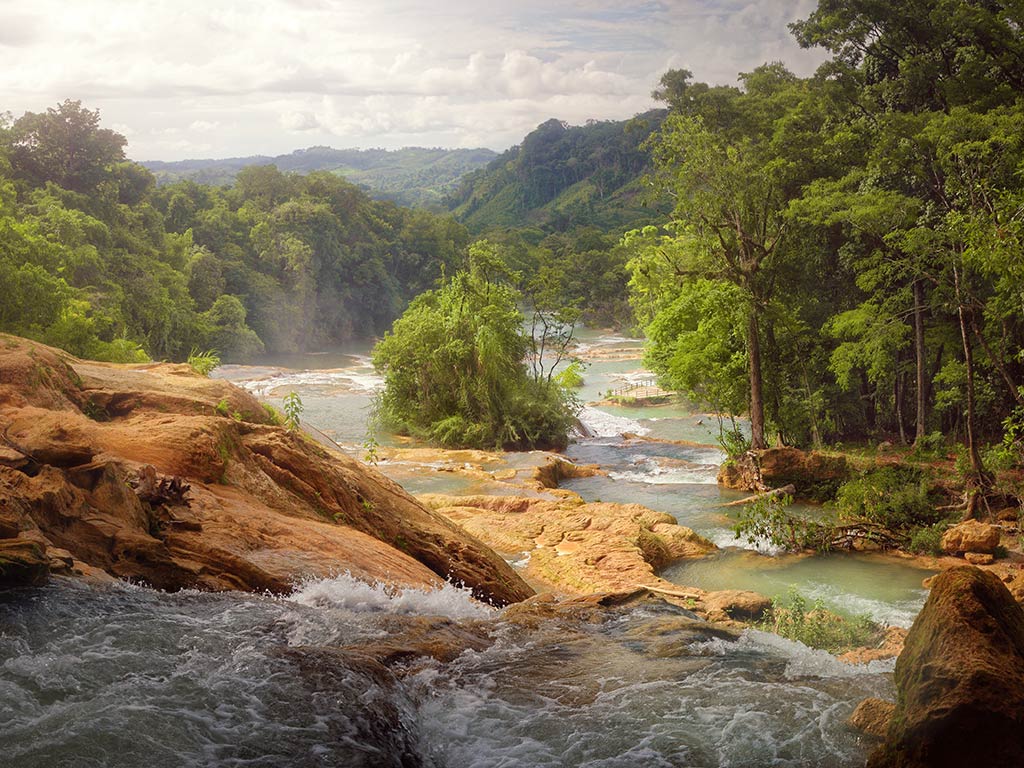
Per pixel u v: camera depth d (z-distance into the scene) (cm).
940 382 3672
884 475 2847
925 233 2755
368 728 663
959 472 2752
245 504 1235
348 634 903
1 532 873
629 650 953
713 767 641
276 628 876
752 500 3061
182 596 943
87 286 6097
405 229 14662
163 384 1532
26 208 6806
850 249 3472
